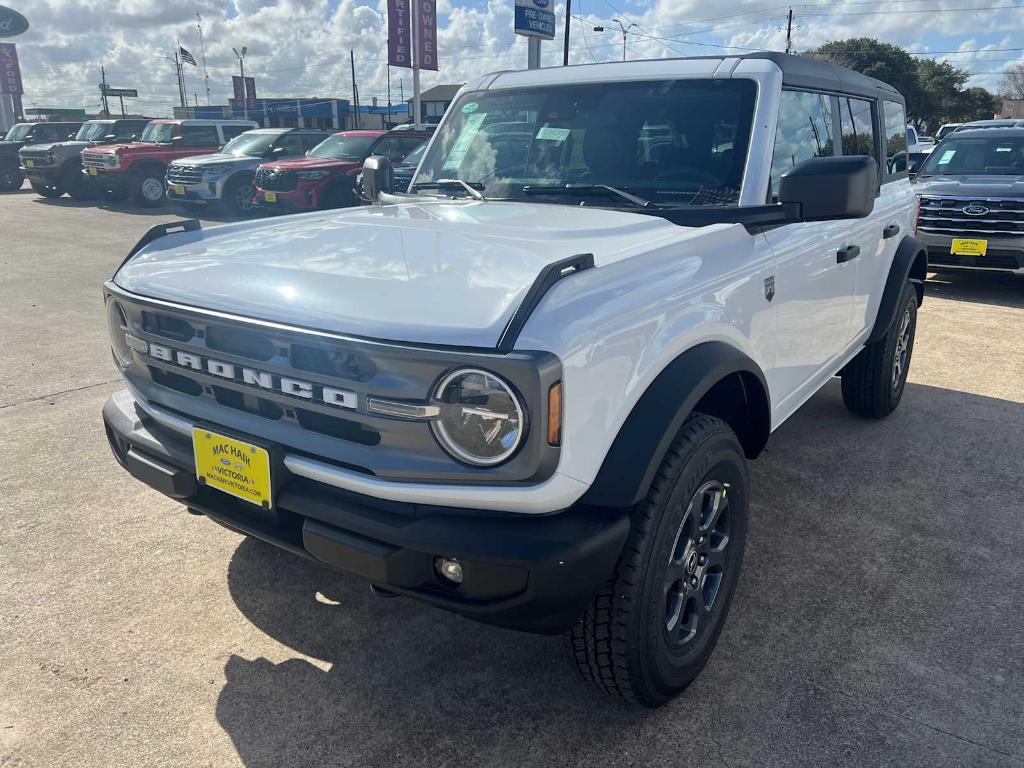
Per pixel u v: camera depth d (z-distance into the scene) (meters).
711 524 2.37
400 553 1.85
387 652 2.61
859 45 56.28
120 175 16.56
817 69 3.40
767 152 2.86
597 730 2.27
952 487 3.80
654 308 2.06
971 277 9.49
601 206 2.92
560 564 1.79
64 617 2.75
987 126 10.09
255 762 2.15
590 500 1.92
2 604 2.82
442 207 3.00
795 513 3.54
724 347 2.31
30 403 4.81
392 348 1.76
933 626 2.73
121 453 2.54
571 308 1.83
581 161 3.15
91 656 2.56
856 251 3.48
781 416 3.10
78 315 7.09
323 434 1.97
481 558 1.78
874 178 2.50
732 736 2.24
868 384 4.43
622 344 1.93
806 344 3.17
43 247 11.27
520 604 1.82
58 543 3.23
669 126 3.03
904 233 4.48
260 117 65.12
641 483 1.92
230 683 2.45
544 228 2.47
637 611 2.05
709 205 2.83
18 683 2.43
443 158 3.56
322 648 2.62
